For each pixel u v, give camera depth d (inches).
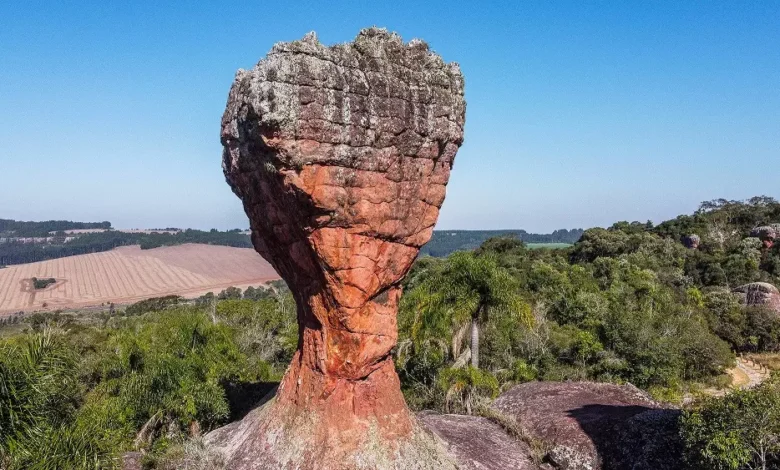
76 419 591.5
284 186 426.6
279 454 497.4
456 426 674.2
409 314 1096.2
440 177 514.6
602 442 642.8
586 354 1424.7
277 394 559.8
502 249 3363.7
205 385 903.7
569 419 713.0
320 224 442.3
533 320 1082.7
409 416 539.2
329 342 496.7
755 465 518.6
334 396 500.1
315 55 415.8
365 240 466.3
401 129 462.9
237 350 1123.3
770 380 561.6
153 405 899.4
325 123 418.9
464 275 978.7
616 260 2672.2
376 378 516.7
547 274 2094.0
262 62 418.9
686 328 1672.0
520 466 599.2
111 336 1492.4
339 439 488.1
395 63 466.3
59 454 506.6
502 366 1261.1
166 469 575.5
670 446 591.5
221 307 1876.2
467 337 1071.6
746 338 1998.0
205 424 893.2
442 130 494.3
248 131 437.4
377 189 457.7
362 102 438.3
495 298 978.1
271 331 1726.1
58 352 585.9
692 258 2979.8
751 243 3068.4
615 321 1510.8
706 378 1556.3
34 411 516.1
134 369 1043.3
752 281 2605.8
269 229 503.5
